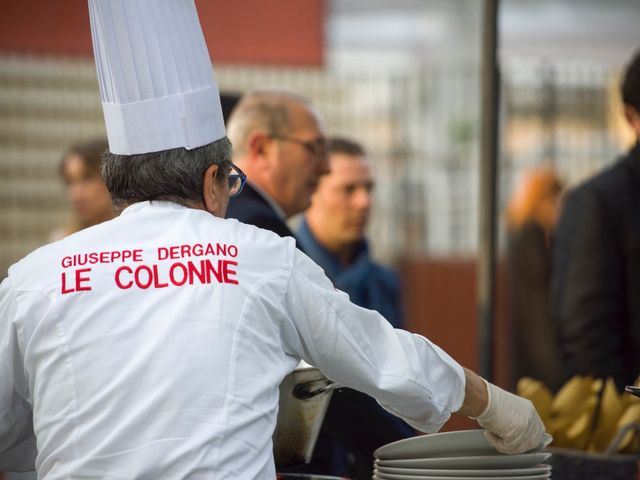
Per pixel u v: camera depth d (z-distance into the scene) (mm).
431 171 14609
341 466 6227
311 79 14578
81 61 14742
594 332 7324
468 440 4254
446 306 14188
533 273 12750
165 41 3963
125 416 3633
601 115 13602
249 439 3693
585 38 23312
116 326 3713
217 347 3689
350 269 8227
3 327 3838
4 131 14570
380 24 22781
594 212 7402
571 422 5754
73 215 9078
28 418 4055
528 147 13586
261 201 5902
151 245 3826
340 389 5199
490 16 6727
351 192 8273
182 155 3959
